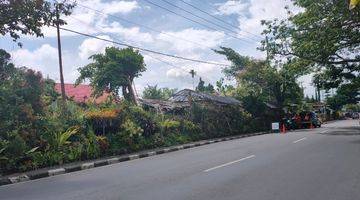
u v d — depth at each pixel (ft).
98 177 45.24
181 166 50.11
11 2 53.52
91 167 58.03
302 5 98.84
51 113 67.77
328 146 67.77
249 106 147.54
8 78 62.95
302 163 47.96
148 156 71.15
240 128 129.18
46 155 57.36
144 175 44.14
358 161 48.21
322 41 99.14
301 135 101.04
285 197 30.32
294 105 179.73
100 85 152.76
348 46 106.63
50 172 51.39
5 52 62.18
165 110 108.99
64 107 69.77
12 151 52.95
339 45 104.32
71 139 64.80
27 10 54.65
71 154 61.77
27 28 56.34
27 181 47.03
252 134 124.88
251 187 34.40
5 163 51.34
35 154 55.83
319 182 35.76
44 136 59.88
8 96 58.65
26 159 54.70
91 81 156.56
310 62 115.44
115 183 39.75
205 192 32.99
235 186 35.06
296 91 173.17
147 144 81.00
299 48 104.27
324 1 94.43
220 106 123.24
